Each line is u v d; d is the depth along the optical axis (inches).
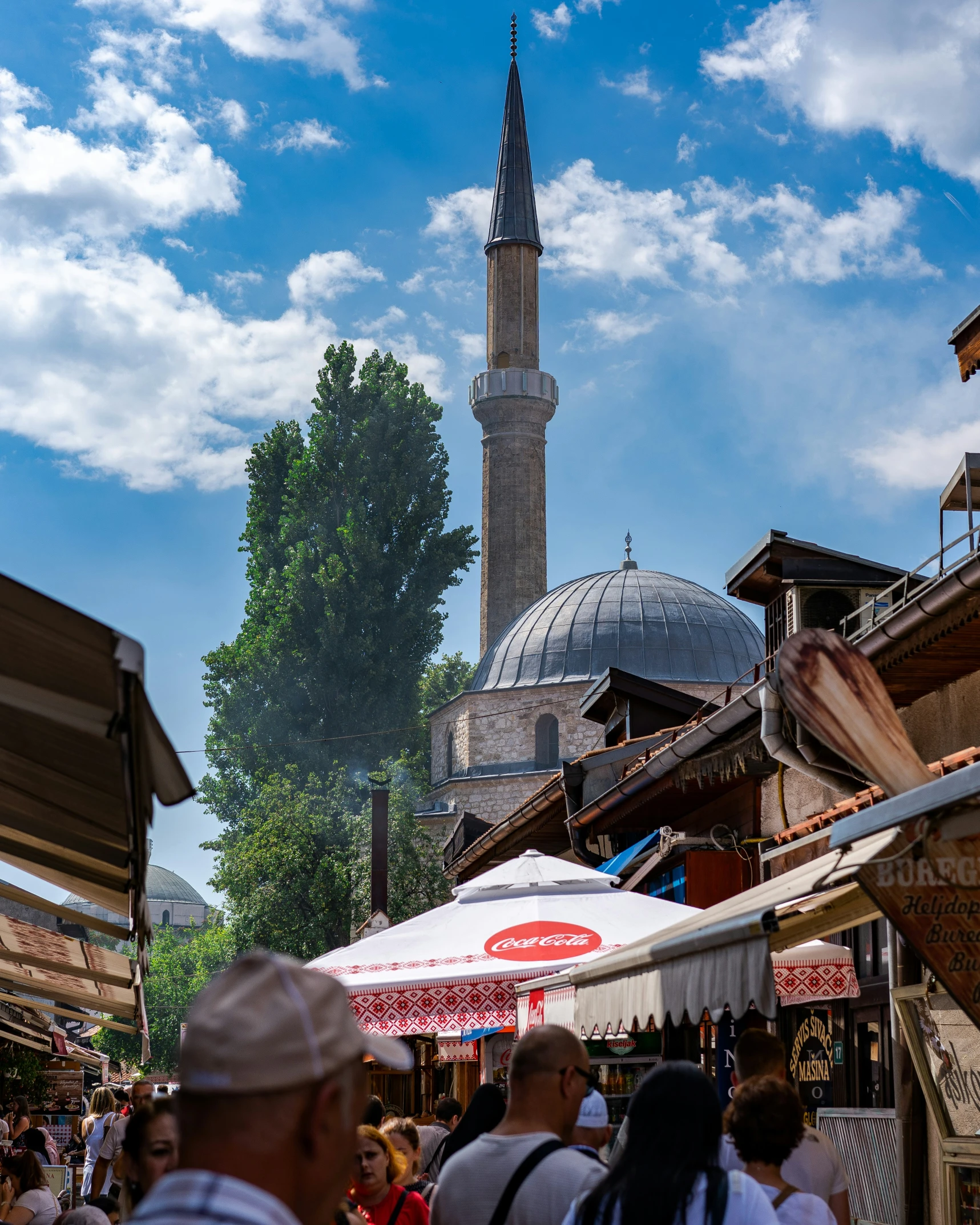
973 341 438.6
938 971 146.8
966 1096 241.6
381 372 2135.8
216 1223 61.4
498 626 2655.0
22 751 124.4
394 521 2066.9
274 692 1962.4
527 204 2851.9
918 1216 268.8
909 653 398.9
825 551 585.0
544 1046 155.5
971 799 137.3
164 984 2812.5
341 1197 69.1
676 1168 126.0
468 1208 145.6
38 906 245.9
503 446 2721.5
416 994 337.4
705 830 649.0
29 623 89.6
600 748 932.0
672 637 1818.4
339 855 1651.1
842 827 150.8
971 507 393.7
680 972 193.3
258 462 2149.4
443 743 1903.3
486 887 390.9
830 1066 404.2
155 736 92.4
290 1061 64.7
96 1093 566.3
